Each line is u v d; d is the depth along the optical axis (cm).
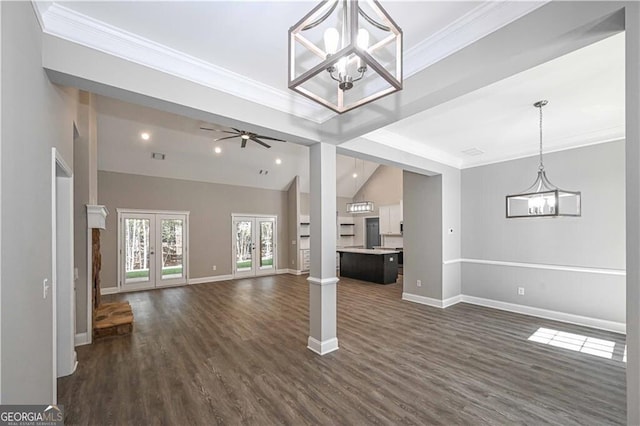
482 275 534
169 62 225
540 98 306
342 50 126
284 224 969
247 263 885
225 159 764
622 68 249
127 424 214
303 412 227
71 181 286
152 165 704
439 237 528
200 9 182
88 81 196
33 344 161
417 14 187
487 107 329
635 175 128
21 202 143
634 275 128
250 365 303
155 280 721
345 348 344
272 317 470
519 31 173
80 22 187
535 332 394
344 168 1016
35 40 166
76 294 357
